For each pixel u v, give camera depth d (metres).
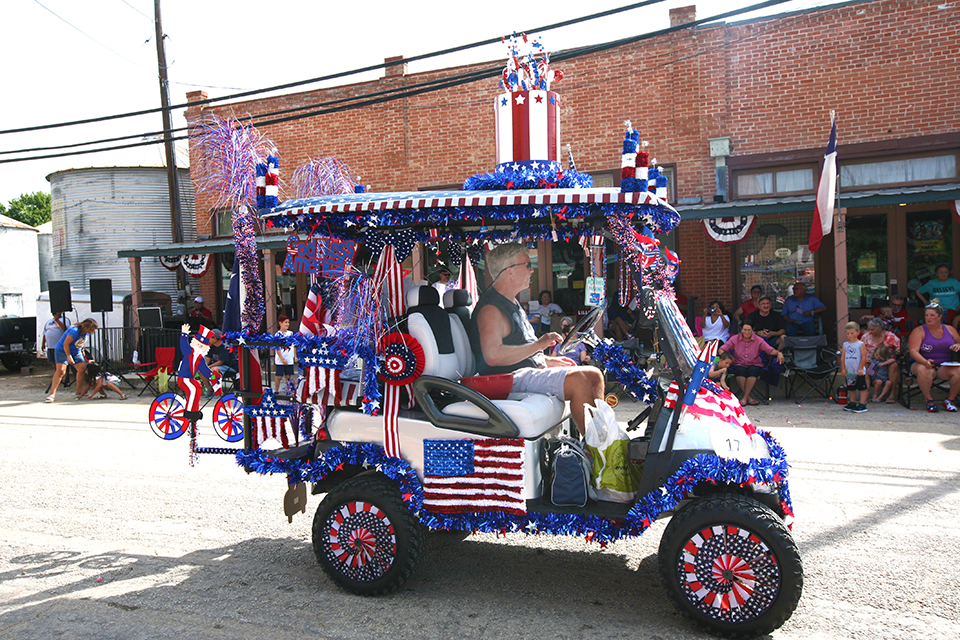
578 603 4.11
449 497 4.14
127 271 21.70
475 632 3.76
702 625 3.69
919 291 12.09
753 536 3.58
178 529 5.50
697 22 8.20
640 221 4.23
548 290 13.77
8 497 6.39
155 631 3.84
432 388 4.21
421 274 5.45
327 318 4.47
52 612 4.11
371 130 16.22
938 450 7.27
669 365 3.98
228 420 4.80
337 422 4.45
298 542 5.21
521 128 4.65
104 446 8.56
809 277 13.70
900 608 3.92
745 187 13.87
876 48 12.79
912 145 12.68
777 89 13.44
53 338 14.91
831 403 10.26
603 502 4.05
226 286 18.23
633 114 14.33
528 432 4.02
